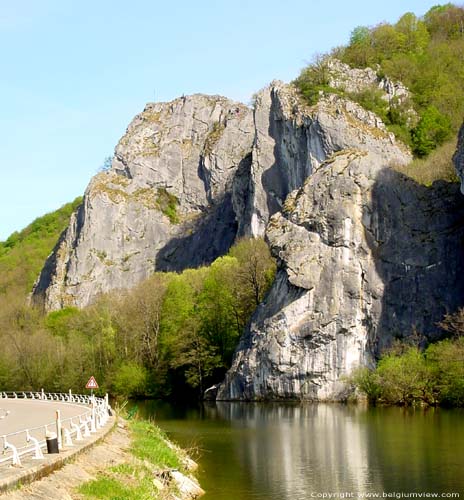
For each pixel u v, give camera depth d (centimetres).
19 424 4959
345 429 6444
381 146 13375
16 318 17325
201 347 11744
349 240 10719
